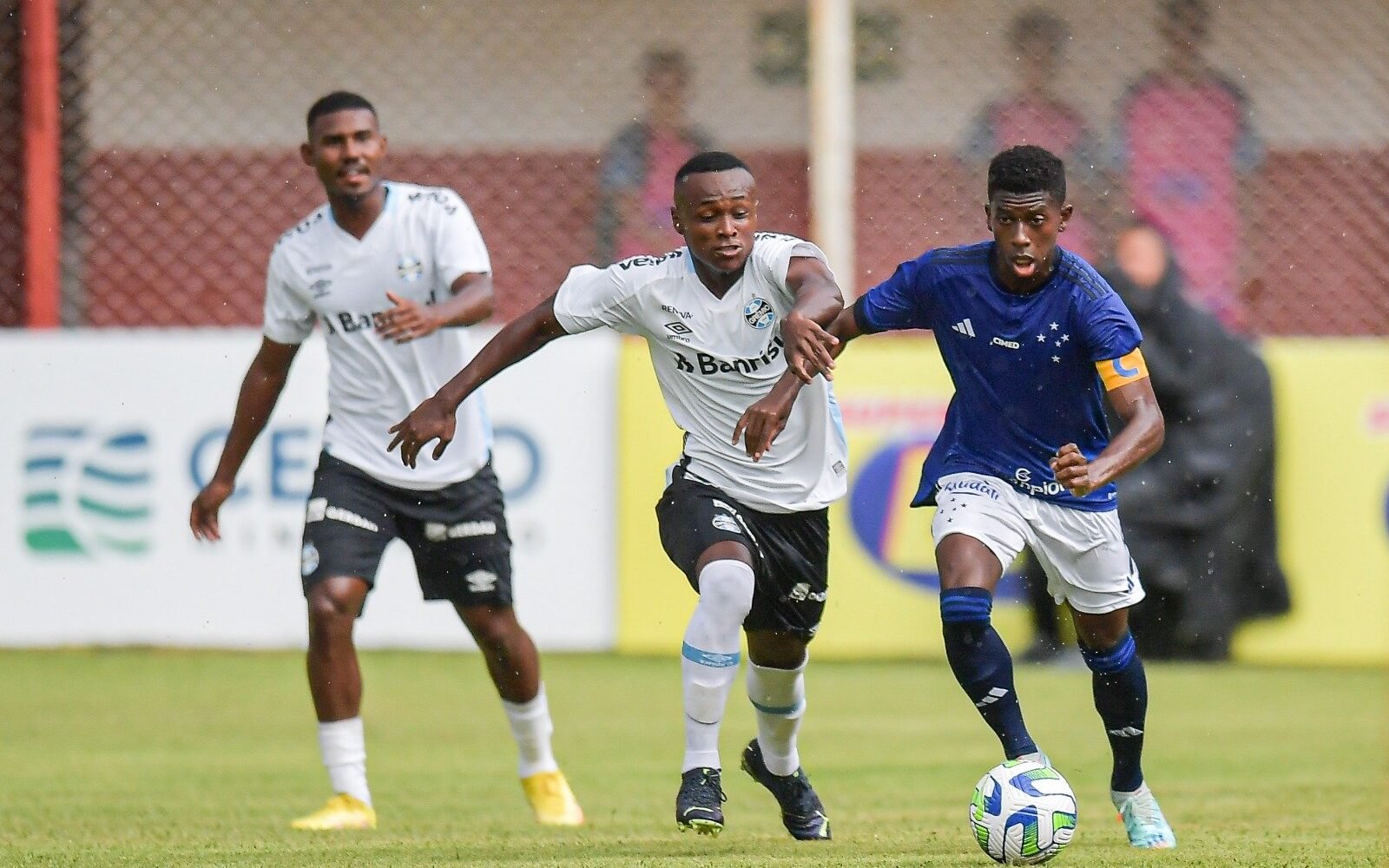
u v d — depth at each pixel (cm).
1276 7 3647
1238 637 3256
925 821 1939
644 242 3616
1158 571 3222
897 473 3238
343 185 1950
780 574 1738
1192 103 3597
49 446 3198
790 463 1722
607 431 3206
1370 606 3231
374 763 2459
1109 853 1595
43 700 2950
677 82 3666
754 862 1512
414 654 3422
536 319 1712
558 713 2848
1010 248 1558
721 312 1691
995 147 3578
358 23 3525
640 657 3319
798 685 1772
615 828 1906
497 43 3600
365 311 1966
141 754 2488
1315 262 3616
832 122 3203
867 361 3234
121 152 3362
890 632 3266
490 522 2003
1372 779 2266
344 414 1986
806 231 3719
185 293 3384
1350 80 3762
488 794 2202
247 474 3170
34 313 3241
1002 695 1568
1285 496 3238
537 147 3606
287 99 3444
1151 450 1548
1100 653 1700
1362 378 3222
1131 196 3572
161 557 3184
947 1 3606
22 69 3250
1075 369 1611
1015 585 3288
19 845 1708
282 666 3291
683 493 1723
